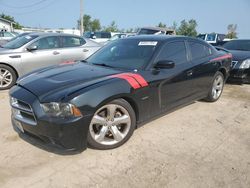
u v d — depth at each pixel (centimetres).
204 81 467
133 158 298
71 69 357
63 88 285
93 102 280
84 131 281
